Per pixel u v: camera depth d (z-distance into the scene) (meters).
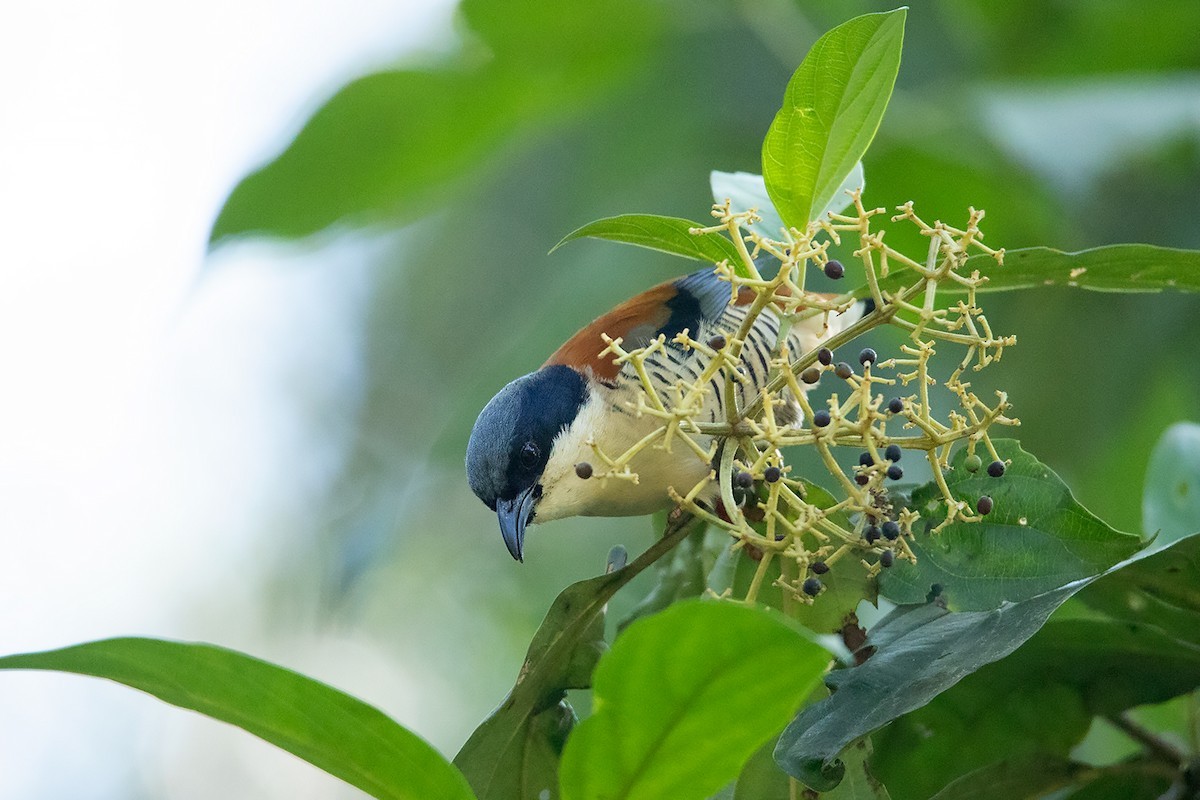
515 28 10.36
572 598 6.17
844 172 5.85
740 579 6.73
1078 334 10.84
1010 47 11.59
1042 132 9.62
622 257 11.48
